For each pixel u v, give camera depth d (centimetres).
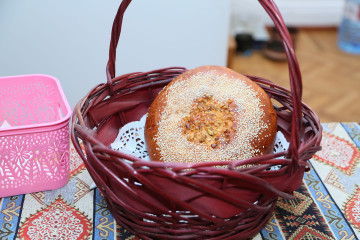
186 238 61
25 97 82
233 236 62
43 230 67
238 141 67
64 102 73
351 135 91
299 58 242
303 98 205
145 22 130
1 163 69
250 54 241
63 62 133
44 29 126
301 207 72
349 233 68
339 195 75
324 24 276
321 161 83
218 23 134
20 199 73
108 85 75
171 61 140
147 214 60
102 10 125
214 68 75
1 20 122
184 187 56
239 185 57
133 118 82
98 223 69
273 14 55
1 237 66
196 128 69
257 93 71
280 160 56
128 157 55
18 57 130
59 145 71
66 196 74
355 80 221
